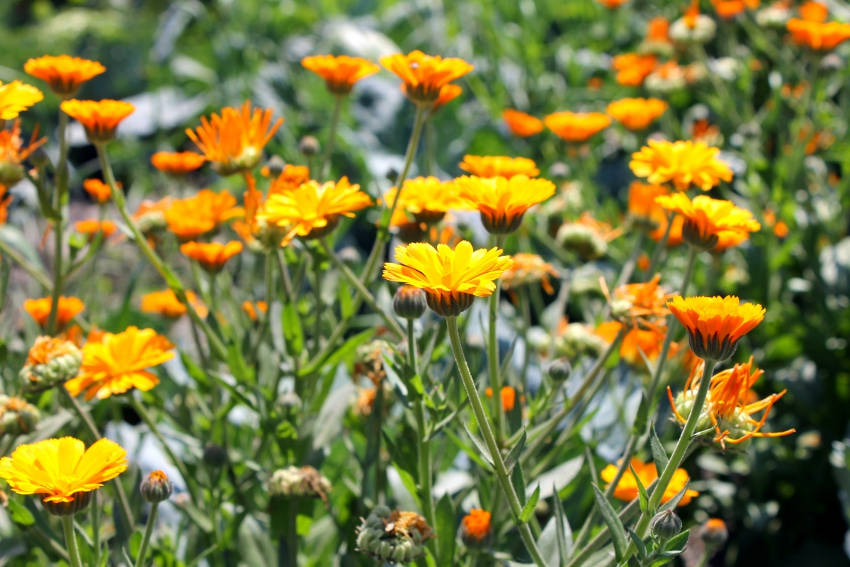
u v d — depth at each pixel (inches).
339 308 65.6
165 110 136.3
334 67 64.1
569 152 76.4
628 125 77.4
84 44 166.1
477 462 59.8
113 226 71.6
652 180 62.1
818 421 75.7
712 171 62.1
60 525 62.1
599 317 68.5
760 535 74.7
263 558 62.0
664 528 53.4
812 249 77.7
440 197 61.0
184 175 68.9
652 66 88.7
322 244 60.2
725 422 55.3
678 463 53.8
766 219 77.5
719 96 89.8
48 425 60.8
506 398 62.3
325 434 62.7
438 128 117.0
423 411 58.5
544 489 60.1
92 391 60.3
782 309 76.2
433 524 58.7
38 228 88.7
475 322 74.0
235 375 61.7
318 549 63.1
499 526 60.6
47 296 67.6
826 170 91.3
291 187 61.8
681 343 65.8
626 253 78.4
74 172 126.2
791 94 89.2
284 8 149.4
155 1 186.2
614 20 126.7
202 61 146.1
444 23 133.0
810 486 75.1
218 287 70.9
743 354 75.6
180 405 65.0
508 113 78.6
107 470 53.9
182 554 63.7
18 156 62.5
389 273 53.0
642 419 57.4
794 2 95.0
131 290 69.1
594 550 55.7
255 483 63.3
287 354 62.3
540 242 85.3
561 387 61.6
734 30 95.3
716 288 77.6
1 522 62.0
